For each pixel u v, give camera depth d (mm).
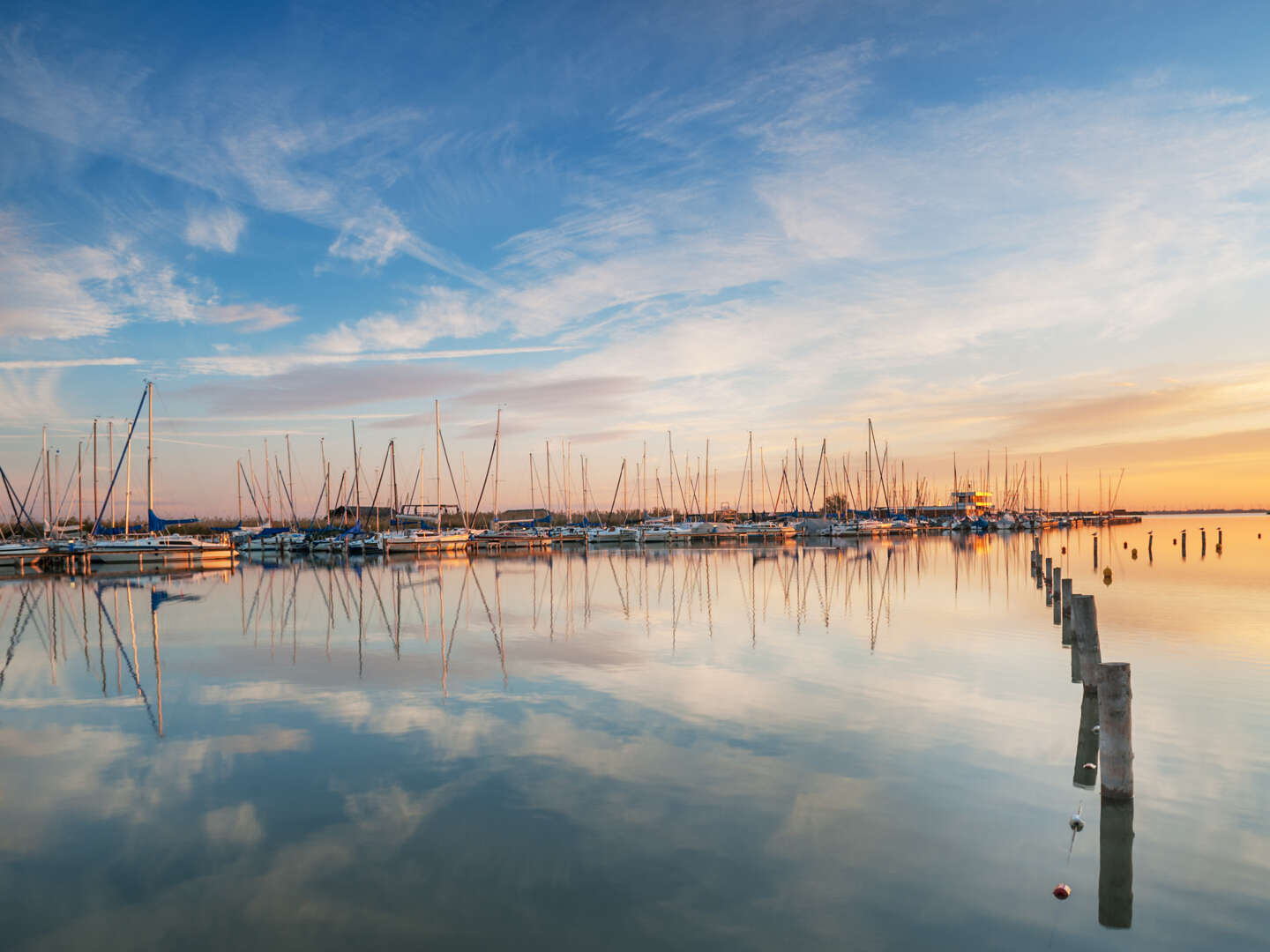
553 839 10266
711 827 10586
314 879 9344
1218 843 10148
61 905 8859
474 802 11523
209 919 8547
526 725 15375
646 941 8023
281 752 14086
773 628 27734
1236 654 21734
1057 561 62219
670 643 24672
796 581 47812
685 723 15367
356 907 8703
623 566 64500
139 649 25578
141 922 8492
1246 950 7891
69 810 11531
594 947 7918
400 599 39938
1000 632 26547
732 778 12328
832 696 17406
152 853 10086
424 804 11500
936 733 14625
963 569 56344
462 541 87438
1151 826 10625
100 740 15062
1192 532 133375
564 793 11781
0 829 10906
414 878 9328
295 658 23391
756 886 9078
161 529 69875
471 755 13625
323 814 11211
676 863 9609
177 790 12305
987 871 9430
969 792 11734
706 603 36312
